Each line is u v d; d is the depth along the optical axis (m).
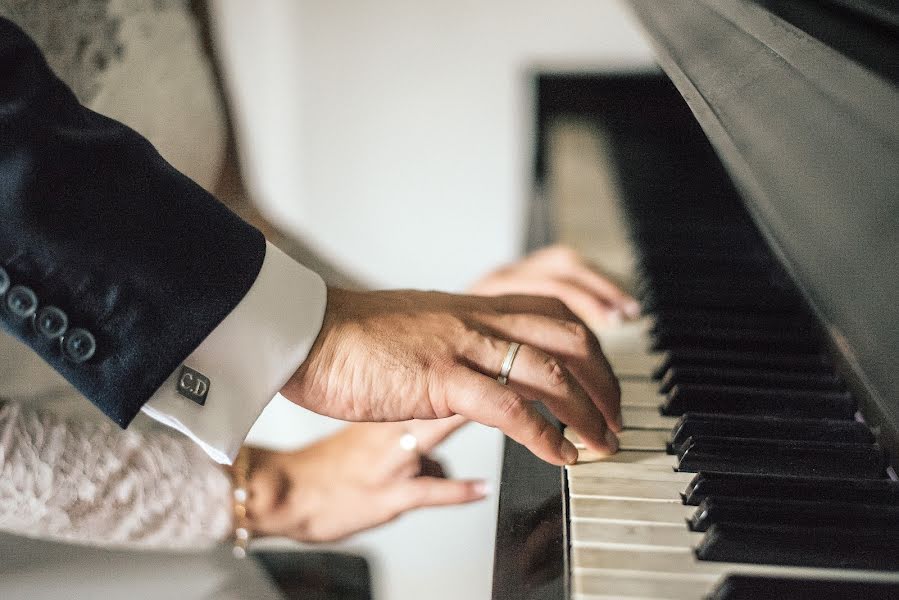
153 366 0.68
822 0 0.67
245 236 0.71
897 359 0.44
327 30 2.37
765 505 0.60
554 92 1.88
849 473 0.67
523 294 0.80
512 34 2.35
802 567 0.56
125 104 1.12
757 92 0.64
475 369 0.71
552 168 1.50
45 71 0.70
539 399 0.71
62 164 0.66
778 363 0.85
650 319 0.98
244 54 2.39
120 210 0.68
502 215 2.50
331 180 2.50
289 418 2.43
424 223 2.52
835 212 0.51
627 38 2.33
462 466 2.41
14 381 1.05
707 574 0.55
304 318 0.70
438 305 0.74
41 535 1.02
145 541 1.06
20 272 0.66
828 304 0.51
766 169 0.60
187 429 0.69
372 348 0.71
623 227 1.22
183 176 0.72
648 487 0.67
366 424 1.14
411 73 2.40
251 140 2.46
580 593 0.53
